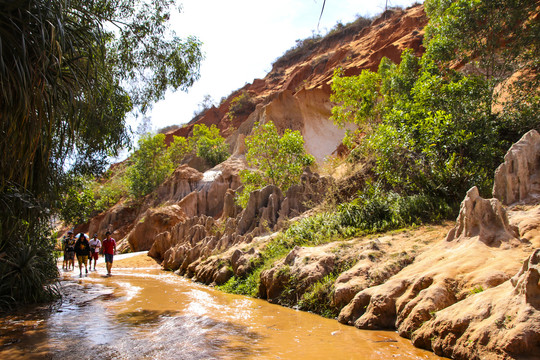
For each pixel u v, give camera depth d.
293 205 13.67
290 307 7.45
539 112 11.05
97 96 7.18
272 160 18.92
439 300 4.73
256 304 7.84
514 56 13.08
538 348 3.32
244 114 60.19
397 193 10.42
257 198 14.47
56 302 8.49
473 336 3.83
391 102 17.28
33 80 5.44
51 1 5.62
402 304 5.21
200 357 4.35
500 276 4.58
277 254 9.82
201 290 10.06
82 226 44.06
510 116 11.49
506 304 3.81
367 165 13.63
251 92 63.41
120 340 5.16
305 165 18.84
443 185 9.30
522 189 7.70
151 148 42.31
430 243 6.98
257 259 10.02
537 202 7.27
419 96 11.68
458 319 4.15
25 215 7.71
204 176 35.25
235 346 4.79
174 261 16.36
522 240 5.38
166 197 36.00
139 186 40.50
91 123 8.88
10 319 6.85
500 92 14.44
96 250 16.38
